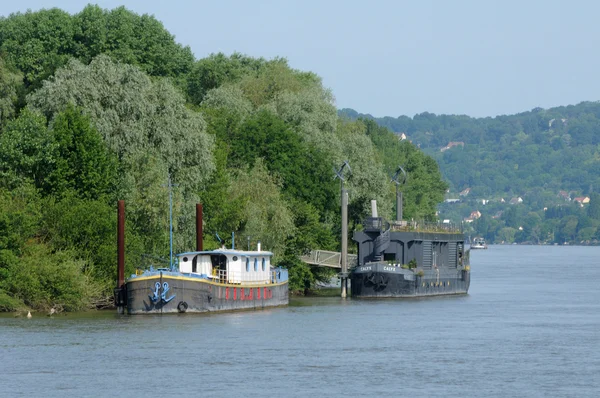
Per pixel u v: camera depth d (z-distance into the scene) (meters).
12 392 155.25
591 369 176.88
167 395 153.62
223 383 161.75
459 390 159.25
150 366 174.62
